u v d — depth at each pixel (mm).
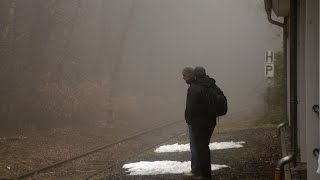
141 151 15406
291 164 10312
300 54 10766
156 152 14617
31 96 23953
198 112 9852
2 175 13070
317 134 8023
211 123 9930
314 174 8086
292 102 9648
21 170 13938
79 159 15305
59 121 23641
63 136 20375
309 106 8031
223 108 9859
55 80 25141
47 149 17344
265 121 21031
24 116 22594
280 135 15250
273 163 11227
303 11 10625
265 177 9898
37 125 22078
